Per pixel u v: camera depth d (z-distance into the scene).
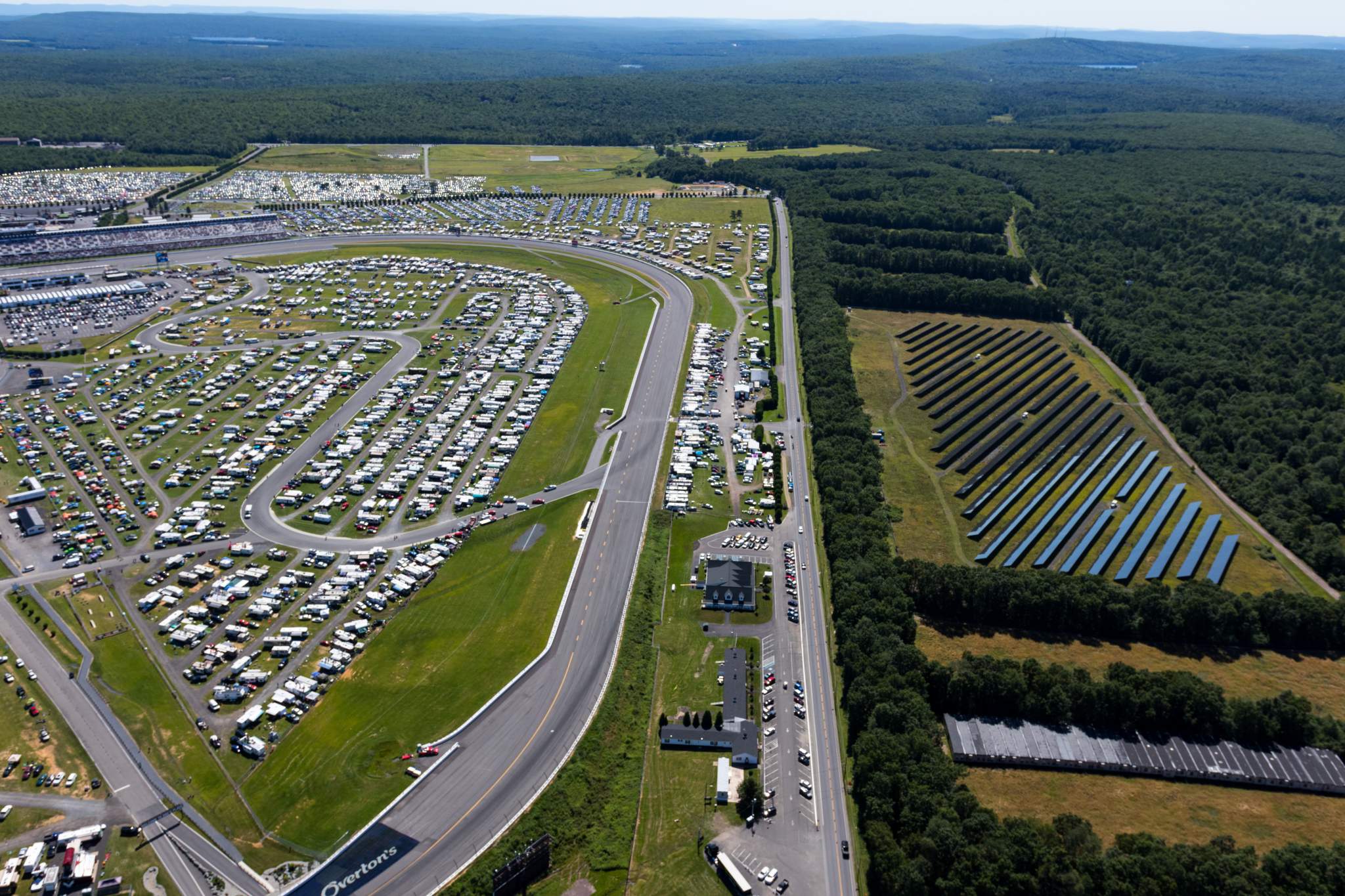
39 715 194.00
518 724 193.88
